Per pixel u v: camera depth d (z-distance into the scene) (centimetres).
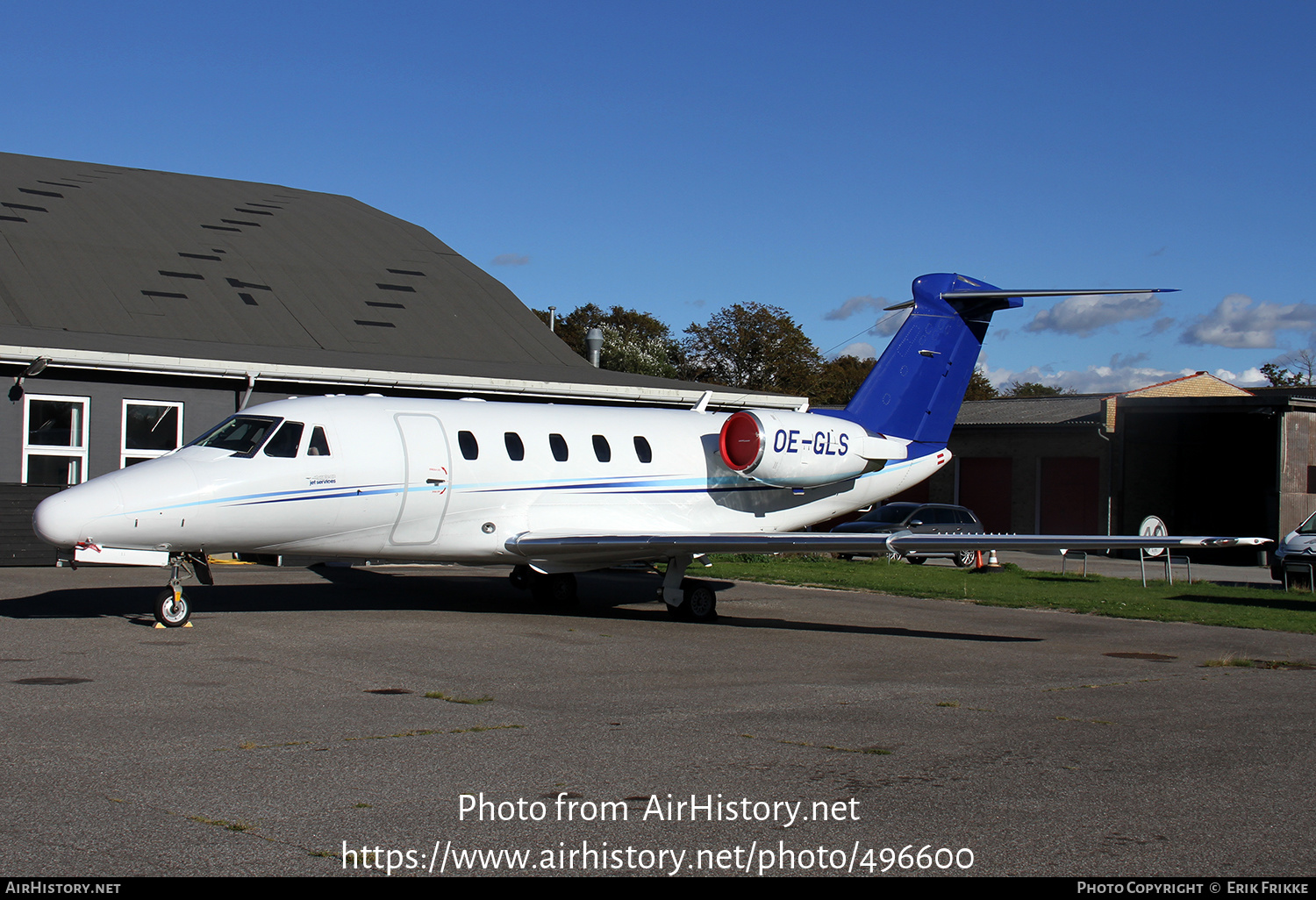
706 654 1170
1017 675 1082
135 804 573
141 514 1218
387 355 2720
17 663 986
